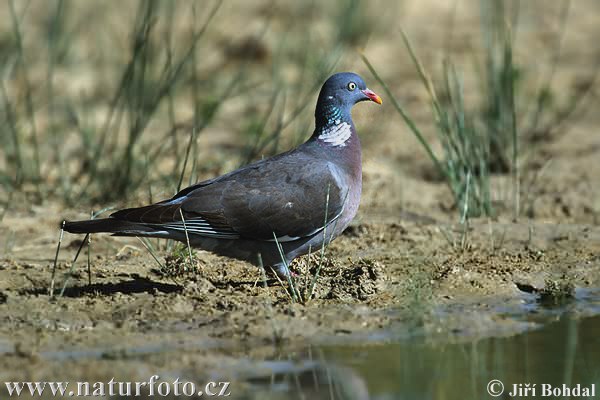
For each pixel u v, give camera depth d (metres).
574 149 16.98
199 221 10.43
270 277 11.27
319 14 24.12
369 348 9.39
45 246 12.55
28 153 16.38
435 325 9.95
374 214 14.13
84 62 21.64
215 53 22.14
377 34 23.94
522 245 12.61
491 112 16.06
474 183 13.95
